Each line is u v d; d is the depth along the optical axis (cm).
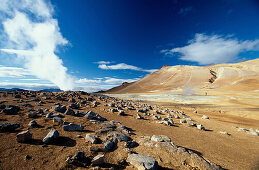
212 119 2000
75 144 575
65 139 605
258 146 934
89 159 486
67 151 514
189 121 1505
